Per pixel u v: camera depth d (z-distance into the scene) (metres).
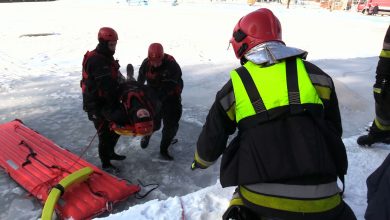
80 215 3.57
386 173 2.13
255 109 1.76
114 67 4.34
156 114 4.34
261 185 1.73
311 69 1.84
